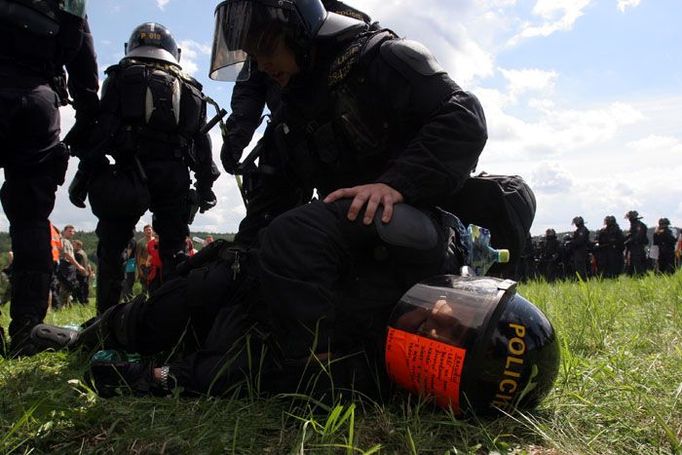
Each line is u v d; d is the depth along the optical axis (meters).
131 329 2.07
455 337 1.48
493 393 1.47
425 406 1.55
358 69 1.83
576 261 14.96
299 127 2.04
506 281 1.59
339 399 1.49
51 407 1.46
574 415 1.55
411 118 1.83
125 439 1.35
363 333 1.69
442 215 1.88
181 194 3.61
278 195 2.39
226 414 1.49
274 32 1.87
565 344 2.01
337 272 1.67
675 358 2.00
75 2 2.69
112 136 3.24
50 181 2.74
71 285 10.48
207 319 2.06
